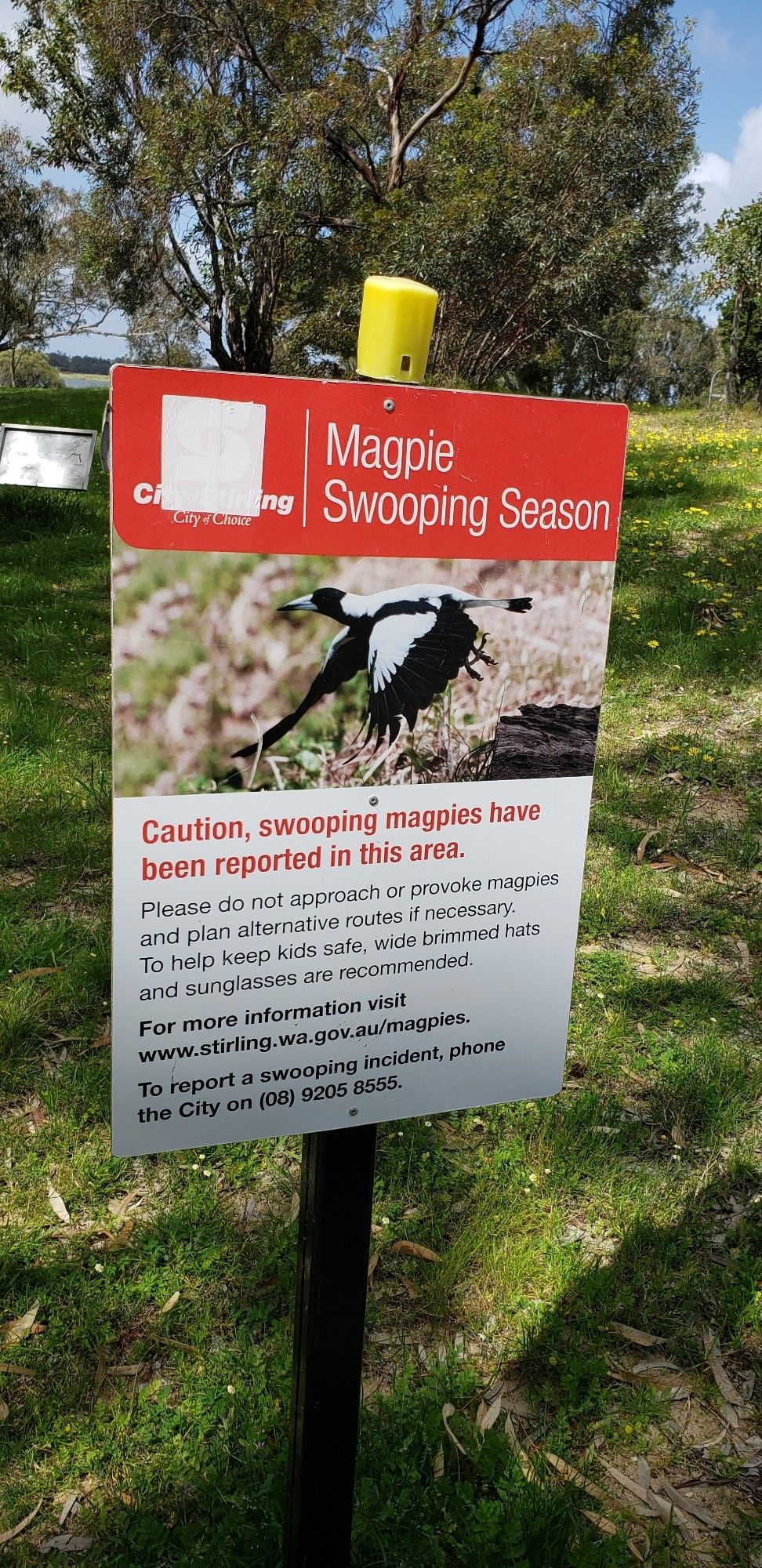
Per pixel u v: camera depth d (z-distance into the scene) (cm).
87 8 2512
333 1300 168
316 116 2330
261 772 146
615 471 156
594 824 477
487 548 151
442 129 2575
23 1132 294
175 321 3381
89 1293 248
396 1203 277
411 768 155
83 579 895
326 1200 164
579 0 2470
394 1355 241
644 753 548
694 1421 230
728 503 1163
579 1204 280
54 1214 270
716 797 507
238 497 137
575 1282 256
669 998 363
